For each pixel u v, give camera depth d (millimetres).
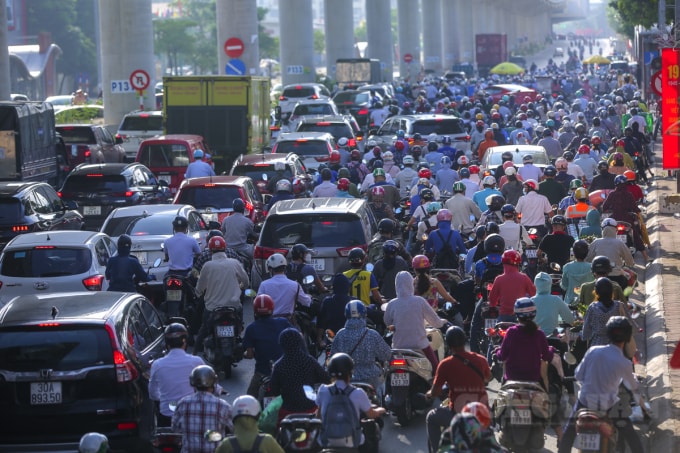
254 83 111625
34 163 92750
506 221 49594
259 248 51375
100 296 35094
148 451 32688
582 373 29516
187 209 59312
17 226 60000
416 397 36688
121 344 32156
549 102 196125
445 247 49281
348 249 50469
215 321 42438
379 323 41406
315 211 51188
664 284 56750
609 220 46406
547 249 48219
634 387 29375
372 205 59125
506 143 105312
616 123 117375
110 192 74750
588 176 77312
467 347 46812
